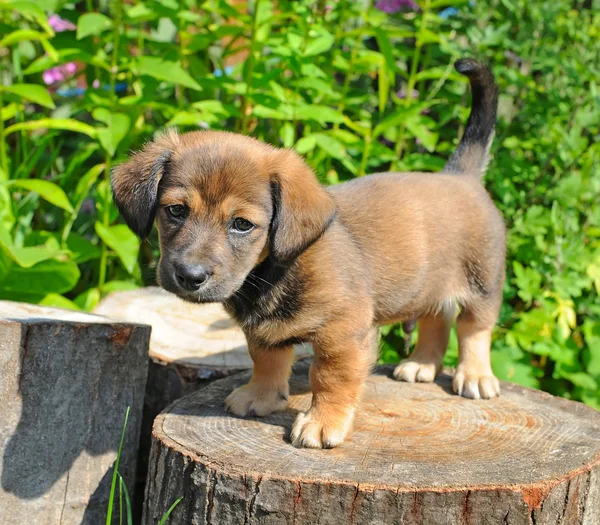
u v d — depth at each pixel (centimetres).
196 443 99
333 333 100
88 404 108
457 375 114
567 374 138
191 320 129
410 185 111
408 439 101
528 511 93
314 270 99
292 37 134
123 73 146
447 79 153
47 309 114
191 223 97
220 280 96
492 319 115
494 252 114
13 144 154
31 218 145
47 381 106
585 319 144
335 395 100
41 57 141
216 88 143
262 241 99
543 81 153
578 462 97
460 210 112
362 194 108
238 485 95
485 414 107
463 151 121
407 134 146
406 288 109
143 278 147
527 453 99
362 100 146
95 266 148
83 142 154
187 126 149
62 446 107
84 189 134
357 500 93
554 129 145
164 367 119
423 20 143
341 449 99
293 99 136
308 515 94
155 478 100
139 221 100
